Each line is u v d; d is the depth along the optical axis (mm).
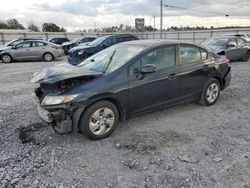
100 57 4918
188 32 41781
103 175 3078
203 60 5379
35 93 4281
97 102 3912
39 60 16641
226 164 3281
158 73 4531
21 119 4914
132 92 4207
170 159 3412
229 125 4594
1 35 37875
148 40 5125
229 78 6035
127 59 4305
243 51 13703
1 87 7852
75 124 3797
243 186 2840
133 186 2863
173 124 4629
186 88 5066
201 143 3873
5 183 2920
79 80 3887
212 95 5699
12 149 3736
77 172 3146
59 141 3988
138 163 3326
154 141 3945
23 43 15969
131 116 4387
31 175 3084
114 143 3902
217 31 38125
